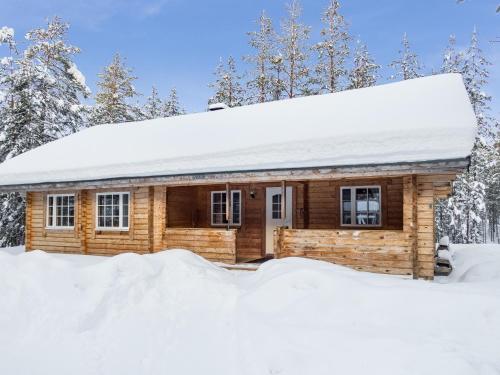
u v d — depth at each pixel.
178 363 5.01
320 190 11.77
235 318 5.72
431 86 11.07
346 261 9.07
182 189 12.85
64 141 15.62
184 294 6.58
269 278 6.62
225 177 9.84
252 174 9.50
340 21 25.28
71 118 23.00
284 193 9.67
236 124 12.63
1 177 13.28
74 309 6.03
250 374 4.49
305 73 25.50
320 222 11.70
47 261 7.14
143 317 6.01
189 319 5.94
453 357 4.04
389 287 5.63
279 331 4.96
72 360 5.10
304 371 4.29
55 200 13.34
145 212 11.70
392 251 8.67
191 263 7.52
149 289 6.66
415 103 9.98
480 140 22.64
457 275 10.05
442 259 10.43
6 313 5.96
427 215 8.52
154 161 11.03
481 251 12.49
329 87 25.30
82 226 12.58
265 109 13.62
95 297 6.25
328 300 5.54
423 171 7.91
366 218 11.23
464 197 28.09
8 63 21.61
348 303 5.39
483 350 4.24
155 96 38.59
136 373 4.88
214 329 5.61
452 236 28.31
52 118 21.09
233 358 4.89
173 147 11.76
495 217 50.16
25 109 20.36
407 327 4.77
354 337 4.61
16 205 19.91
